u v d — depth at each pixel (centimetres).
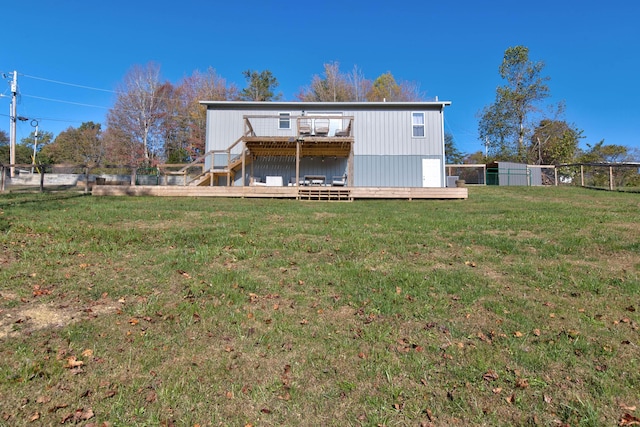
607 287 410
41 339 288
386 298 378
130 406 221
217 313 340
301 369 260
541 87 3262
